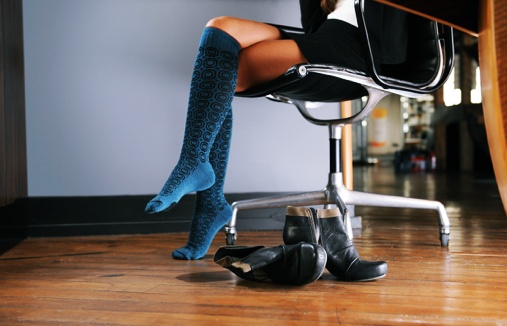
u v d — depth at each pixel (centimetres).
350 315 108
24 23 252
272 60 160
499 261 168
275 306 116
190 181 144
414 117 1491
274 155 268
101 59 255
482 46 62
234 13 263
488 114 62
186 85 261
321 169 270
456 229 248
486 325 100
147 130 258
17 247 214
